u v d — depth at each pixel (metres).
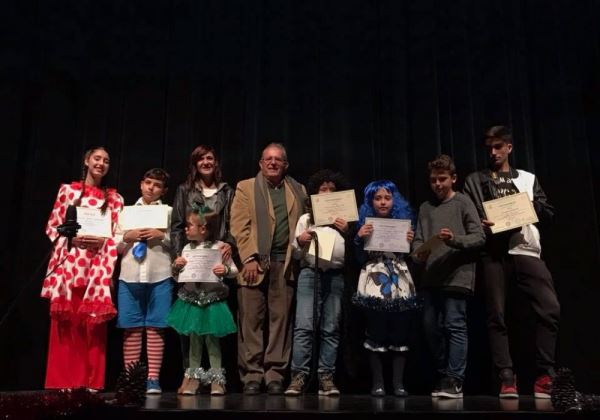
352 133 3.66
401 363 2.98
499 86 3.70
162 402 2.50
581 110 3.67
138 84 3.74
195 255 2.96
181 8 3.79
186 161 3.63
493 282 3.04
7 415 2.04
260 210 3.16
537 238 3.09
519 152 3.62
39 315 3.47
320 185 3.27
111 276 3.08
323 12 3.80
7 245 3.54
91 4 3.82
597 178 3.60
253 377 3.00
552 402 2.32
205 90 3.71
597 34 3.74
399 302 2.89
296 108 3.70
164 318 3.06
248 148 3.63
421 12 3.76
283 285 3.11
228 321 2.96
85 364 3.13
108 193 3.28
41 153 3.62
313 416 2.20
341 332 3.36
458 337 2.92
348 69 3.74
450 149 3.62
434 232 3.06
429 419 2.20
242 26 3.78
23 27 3.76
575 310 3.43
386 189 3.12
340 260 3.04
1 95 3.66
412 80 3.70
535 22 3.78
